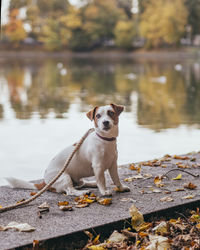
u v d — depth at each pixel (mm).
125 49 76562
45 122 9430
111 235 2873
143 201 3420
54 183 3703
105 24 77562
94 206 3309
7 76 25234
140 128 8578
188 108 11672
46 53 76750
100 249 2705
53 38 76688
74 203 3379
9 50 78562
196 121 9438
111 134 3482
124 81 21859
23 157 6254
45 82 21297
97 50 78000
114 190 3771
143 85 19547
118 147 6836
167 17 69500
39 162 5980
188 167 4605
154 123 9219
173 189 3781
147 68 33625
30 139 7562
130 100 13742
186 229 3033
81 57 59875
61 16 81688
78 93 16094
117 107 3496
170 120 9602
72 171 3723
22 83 20719
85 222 2947
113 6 79625
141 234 2902
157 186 3879
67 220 2994
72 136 7824
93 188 3887
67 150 3777
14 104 12797
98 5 79375
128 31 74625
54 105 12547
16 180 3857
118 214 3109
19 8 82250
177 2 71625
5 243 2592
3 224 2918
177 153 6406
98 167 3539
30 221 2975
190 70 31125
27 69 32125
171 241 2789
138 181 4078
